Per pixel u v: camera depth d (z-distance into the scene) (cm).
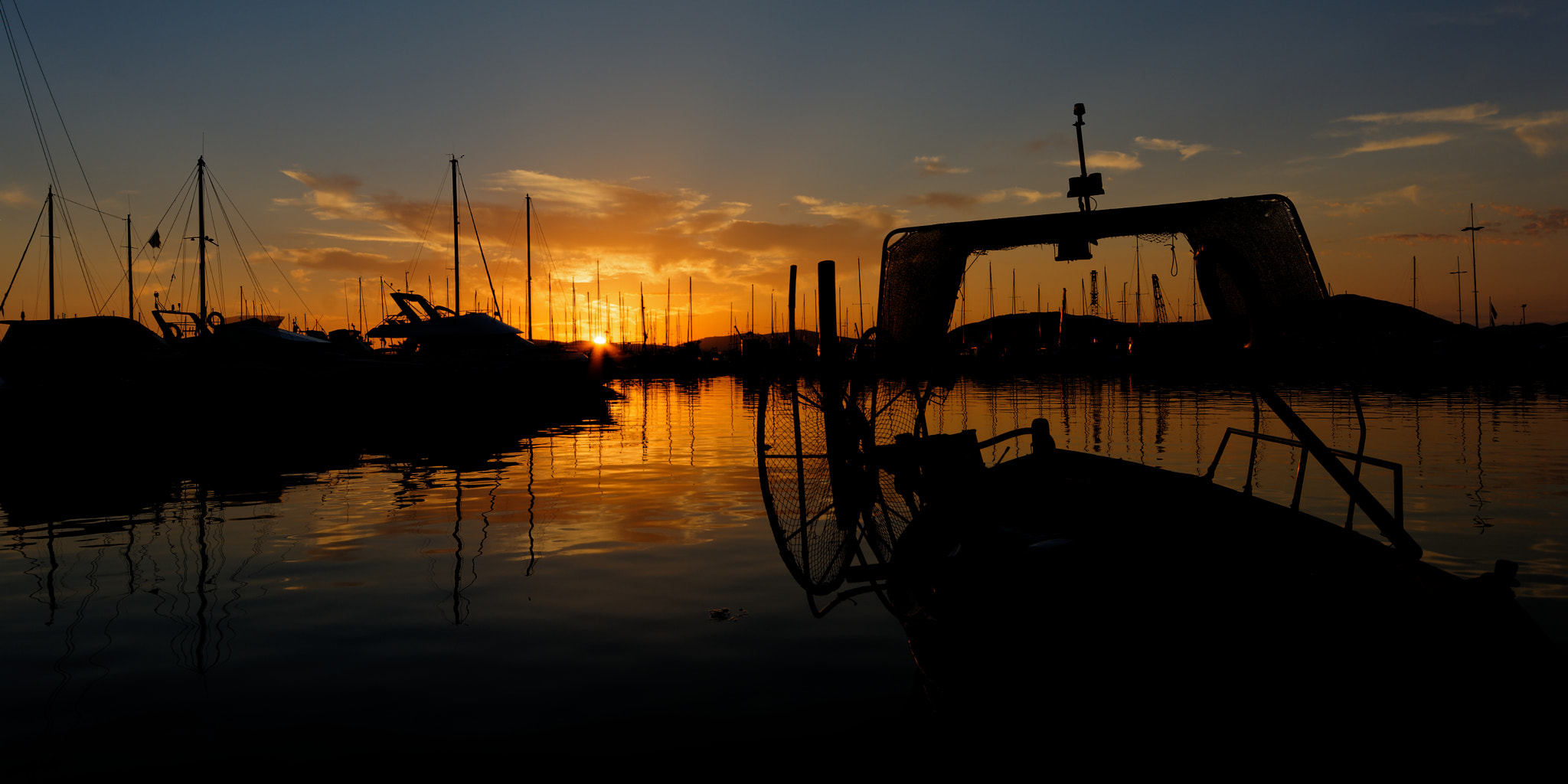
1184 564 491
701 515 1113
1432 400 3131
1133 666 412
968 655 465
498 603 719
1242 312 562
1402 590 421
